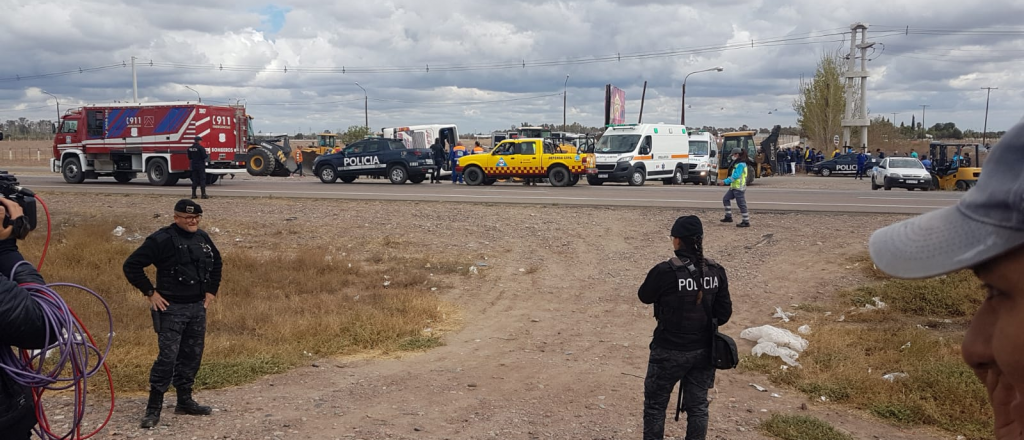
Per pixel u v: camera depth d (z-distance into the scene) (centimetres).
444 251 1402
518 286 1165
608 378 700
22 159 5794
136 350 729
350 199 2048
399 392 643
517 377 701
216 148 2577
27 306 244
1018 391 86
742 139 3681
